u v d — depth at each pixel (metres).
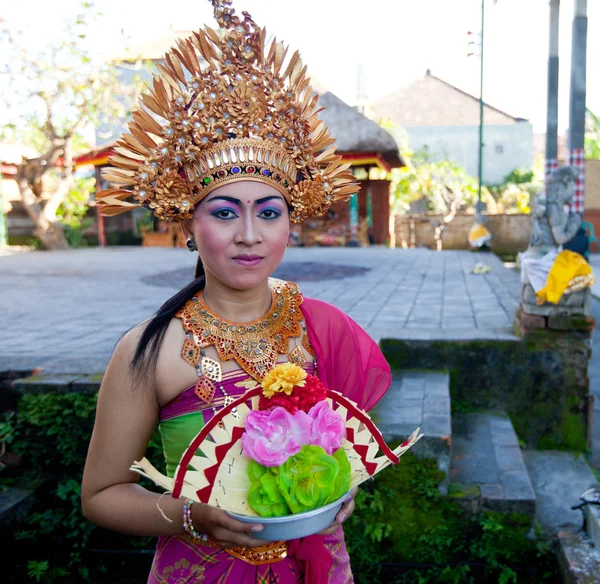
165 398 1.46
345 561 1.65
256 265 1.43
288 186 1.50
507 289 8.49
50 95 16.20
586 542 3.14
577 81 7.74
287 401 1.29
